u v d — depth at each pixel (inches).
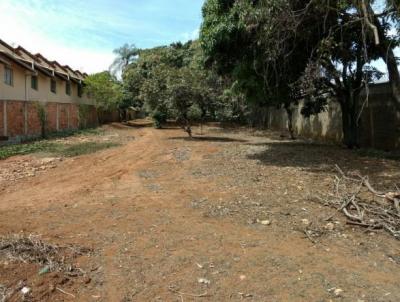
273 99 512.7
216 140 812.0
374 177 375.9
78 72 1541.6
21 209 316.2
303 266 200.4
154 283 184.9
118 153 641.0
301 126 896.9
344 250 221.9
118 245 228.4
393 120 530.6
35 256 202.1
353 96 569.3
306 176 391.9
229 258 209.2
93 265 202.5
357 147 585.3
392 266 202.8
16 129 824.9
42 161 573.6
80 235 245.6
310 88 484.7
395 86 445.7
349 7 416.2
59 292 176.2
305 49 484.4
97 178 444.8
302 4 429.7
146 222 269.0
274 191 340.8
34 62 1068.5
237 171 433.7
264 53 454.3
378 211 271.7
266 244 228.2
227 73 534.0
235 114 1294.3
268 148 608.4
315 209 289.3
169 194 347.3
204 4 490.3
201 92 856.9
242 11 433.4
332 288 178.7
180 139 844.6
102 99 1441.9
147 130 1184.2
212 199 322.3
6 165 546.0
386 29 445.1
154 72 921.5
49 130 1007.0
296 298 170.6
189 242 231.3
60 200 344.5
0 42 946.1
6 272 184.7
